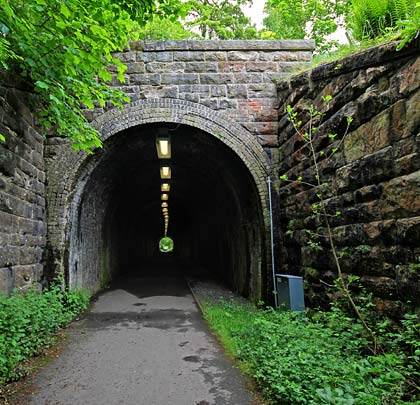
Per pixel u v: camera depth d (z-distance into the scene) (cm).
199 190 1725
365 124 504
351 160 539
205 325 745
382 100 466
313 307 664
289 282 690
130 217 2095
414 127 408
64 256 836
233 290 1292
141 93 888
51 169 848
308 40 920
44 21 545
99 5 535
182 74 898
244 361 502
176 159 1280
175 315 849
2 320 455
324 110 629
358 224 518
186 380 443
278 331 511
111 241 1554
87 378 450
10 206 622
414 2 540
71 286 873
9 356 436
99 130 868
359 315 446
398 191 432
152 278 1670
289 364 385
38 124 755
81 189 918
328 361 395
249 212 1026
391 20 566
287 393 347
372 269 483
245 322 700
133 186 1593
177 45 903
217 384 430
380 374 333
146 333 678
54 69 602
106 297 1118
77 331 692
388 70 460
